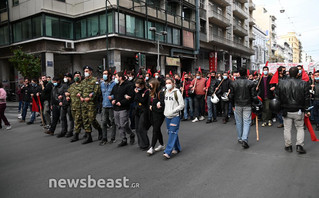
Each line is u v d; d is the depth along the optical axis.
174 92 5.07
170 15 25.23
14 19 21.91
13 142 6.89
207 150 5.61
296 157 4.93
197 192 3.47
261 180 3.84
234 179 3.90
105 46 19.84
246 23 47.44
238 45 40.06
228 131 7.68
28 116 12.73
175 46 25.61
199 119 9.94
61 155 5.47
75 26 21.52
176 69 27.30
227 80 9.16
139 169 4.46
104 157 5.24
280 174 4.07
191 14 28.97
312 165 4.45
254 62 53.56
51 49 20.02
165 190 3.56
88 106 6.43
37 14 19.80
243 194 3.38
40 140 7.04
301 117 5.16
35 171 4.50
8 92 25.03
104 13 19.61
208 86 9.30
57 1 20.19
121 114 6.01
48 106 8.69
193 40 28.75
